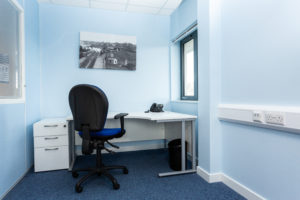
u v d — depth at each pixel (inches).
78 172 80.0
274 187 49.4
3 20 64.8
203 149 74.2
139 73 113.2
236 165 63.4
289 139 45.4
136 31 112.6
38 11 97.0
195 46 100.9
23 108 76.0
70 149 89.9
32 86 86.8
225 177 68.1
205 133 72.5
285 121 44.2
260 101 53.1
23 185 68.1
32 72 87.0
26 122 78.8
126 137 108.8
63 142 82.0
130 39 110.4
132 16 111.7
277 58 47.9
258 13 53.4
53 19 100.0
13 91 71.4
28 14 82.9
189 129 88.7
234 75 63.2
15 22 73.6
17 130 70.2
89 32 103.7
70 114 102.3
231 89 64.7
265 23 51.1
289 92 44.9
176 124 101.2
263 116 50.4
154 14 115.6
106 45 106.3
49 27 99.4
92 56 104.0
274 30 48.6
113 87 108.5
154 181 71.2
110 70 107.9
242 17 59.3
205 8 71.2
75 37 103.0
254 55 54.9
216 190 64.1
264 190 52.5
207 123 71.0
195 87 101.7
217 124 70.5
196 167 82.6
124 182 70.5
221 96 69.8
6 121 62.2
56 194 62.0
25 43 79.0
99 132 67.7
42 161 79.7
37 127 78.7
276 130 48.6
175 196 60.4
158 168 84.7
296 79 43.3
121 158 99.0
